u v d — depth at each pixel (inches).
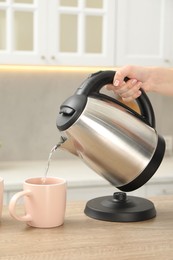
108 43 106.2
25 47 101.8
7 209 51.8
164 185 101.9
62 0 103.1
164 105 129.4
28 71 116.9
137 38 108.4
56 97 119.7
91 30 105.7
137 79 53.4
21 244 40.8
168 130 129.7
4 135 116.9
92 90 46.3
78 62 104.5
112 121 45.8
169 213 50.6
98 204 50.1
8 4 99.2
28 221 45.8
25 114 117.9
